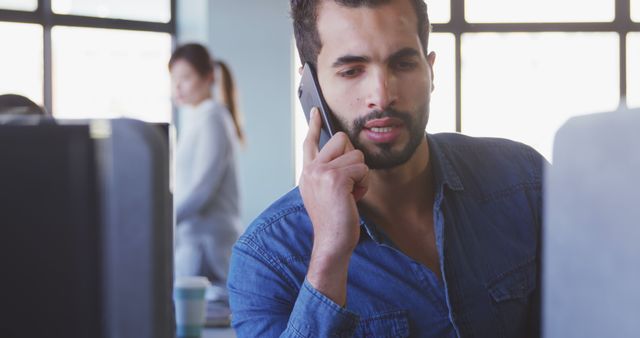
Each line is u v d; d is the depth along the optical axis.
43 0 5.31
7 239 0.60
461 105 6.00
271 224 1.24
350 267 1.21
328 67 1.15
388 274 1.21
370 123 1.13
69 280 0.60
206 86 3.38
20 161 0.59
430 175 1.25
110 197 0.60
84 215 0.60
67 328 0.60
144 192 0.60
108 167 0.60
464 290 1.21
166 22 5.79
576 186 0.63
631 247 0.57
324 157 1.11
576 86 5.99
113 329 0.61
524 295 1.28
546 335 0.67
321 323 1.08
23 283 0.60
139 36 5.69
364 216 1.20
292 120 5.82
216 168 3.29
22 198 0.59
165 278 0.62
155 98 5.75
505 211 1.30
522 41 5.99
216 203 3.32
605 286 0.59
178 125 5.75
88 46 5.51
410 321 1.20
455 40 5.97
